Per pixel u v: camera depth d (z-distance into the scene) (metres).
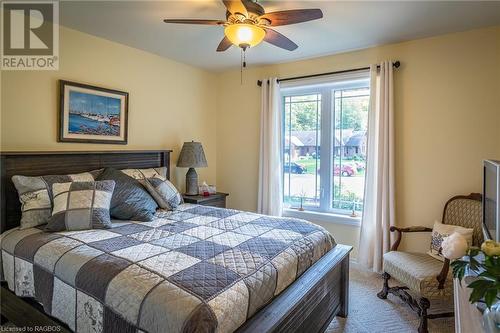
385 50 3.06
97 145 2.89
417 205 2.94
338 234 3.42
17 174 2.25
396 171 3.03
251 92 3.97
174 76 3.67
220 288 1.30
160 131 3.52
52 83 2.56
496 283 0.94
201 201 3.39
